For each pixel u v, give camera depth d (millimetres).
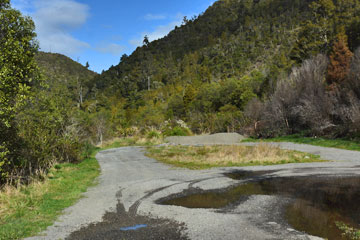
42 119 11016
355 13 47344
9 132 8836
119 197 7078
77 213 5746
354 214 5027
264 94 40594
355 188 6891
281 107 27234
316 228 4398
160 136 30719
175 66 140375
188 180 8898
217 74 99125
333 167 9844
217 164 12117
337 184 7383
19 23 8492
